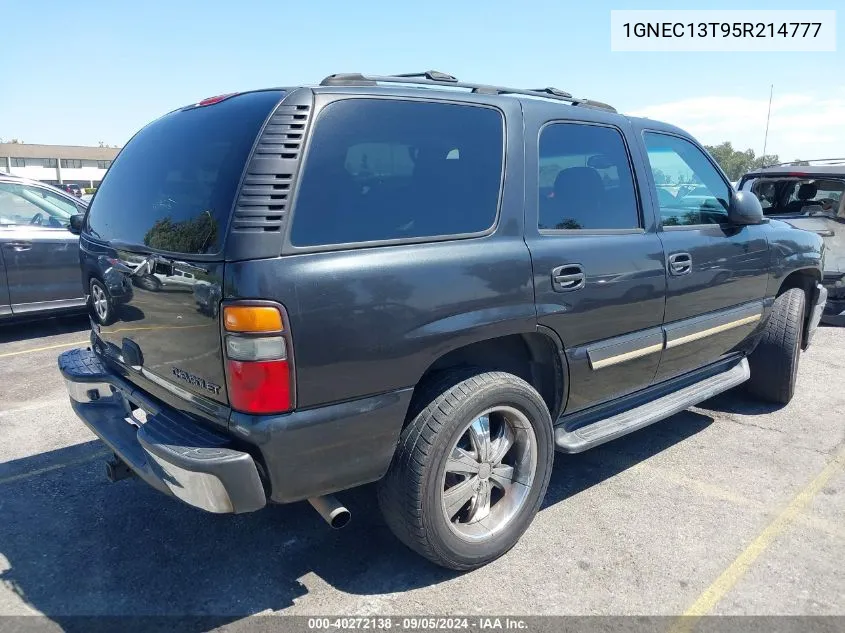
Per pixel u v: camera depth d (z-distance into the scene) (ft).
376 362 7.80
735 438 14.21
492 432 9.76
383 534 10.34
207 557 9.74
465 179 8.94
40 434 14.26
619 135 11.44
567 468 12.78
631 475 12.45
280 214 7.25
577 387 10.42
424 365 8.21
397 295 7.88
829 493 11.73
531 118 9.91
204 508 7.28
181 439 7.71
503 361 10.00
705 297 12.56
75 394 10.52
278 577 9.25
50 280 22.67
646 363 11.64
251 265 7.06
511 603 8.70
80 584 9.09
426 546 8.67
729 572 9.37
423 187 8.52
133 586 9.05
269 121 7.56
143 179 9.29
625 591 8.95
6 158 246.27
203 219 7.59
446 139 8.87
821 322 25.35
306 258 7.34
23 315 22.27
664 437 14.29
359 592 8.93
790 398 16.05
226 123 8.22
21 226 22.09
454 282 8.37
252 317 7.01
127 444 8.96
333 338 7.44
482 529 9.46
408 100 8.61
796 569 9.46
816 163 26.91
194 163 8.25
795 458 13.19
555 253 9.59
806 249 15.58
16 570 9.39
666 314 11.69
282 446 7.33
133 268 8.61
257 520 10.75
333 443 7.70
